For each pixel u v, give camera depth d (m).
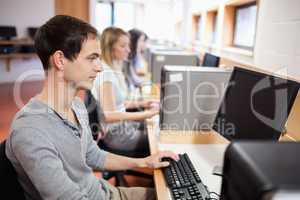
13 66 6.92
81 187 1.13
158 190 1.12
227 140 1.51
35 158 0.91
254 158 0.45
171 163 1.30
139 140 2.10
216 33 3.49
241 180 0.45
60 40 1.01
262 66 2.06
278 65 1.81
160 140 1.64
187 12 5.09
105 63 2.18
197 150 1.51
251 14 2.78
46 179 0.92
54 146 1.00
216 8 3.56
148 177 2.35
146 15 8.70
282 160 0.44
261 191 0.39
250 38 2.77
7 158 0.97
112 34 2.24
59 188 0.93
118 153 2.11
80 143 1.11
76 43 1.03
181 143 1.61
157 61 3.32
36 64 7.20
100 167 1.38
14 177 0.98
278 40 1.81
